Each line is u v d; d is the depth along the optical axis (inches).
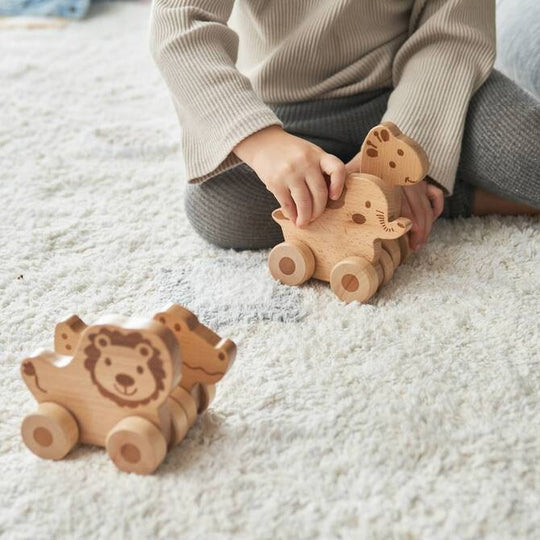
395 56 45.6
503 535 24.3
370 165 36.9
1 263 41.2
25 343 34.8
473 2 44.9
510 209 45.3
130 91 67.2
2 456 28.4
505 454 27.5
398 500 25.6
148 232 44.7
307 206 36.8
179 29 40.4
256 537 24.5
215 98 39.1
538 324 34.9
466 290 37.9
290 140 37.9
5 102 63.3
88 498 26.1
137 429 26.3
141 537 24.7
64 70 71.6
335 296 38.0
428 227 40.6
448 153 41.5
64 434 27.4
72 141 57.0
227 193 41.8
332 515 25.1
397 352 33.2
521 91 43.7
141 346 25.6
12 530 25.1
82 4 88.7
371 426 29.0
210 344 27.7
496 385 31.0
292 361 33.1
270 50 44.7
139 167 53.3
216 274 40.1
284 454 27.9
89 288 39.0
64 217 46.4
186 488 26.4
